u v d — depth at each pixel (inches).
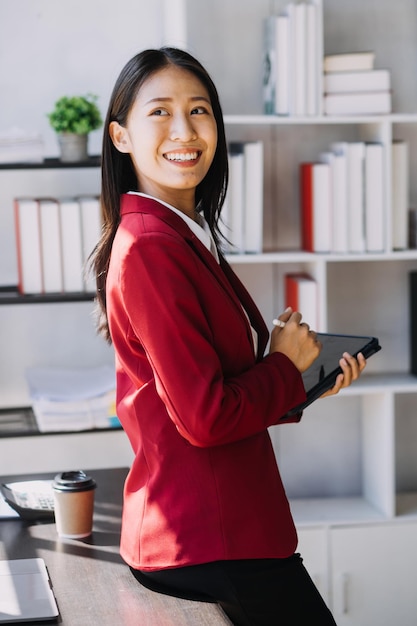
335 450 161.6
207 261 75.0
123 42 152.8
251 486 74.1
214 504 72.6
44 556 80.3
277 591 74.2
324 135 156.4
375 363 160.9
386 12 154.5
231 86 152.0
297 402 75.5
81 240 144.4
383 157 145.7
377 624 150.3
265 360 76.2
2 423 147.3
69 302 149.6
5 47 150.3
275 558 74.5
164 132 76.6
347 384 81.2
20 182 153.2
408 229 155.5
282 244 157.2
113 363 157.9
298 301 146.3
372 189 146.3
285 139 155.6
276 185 156.1
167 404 70.9
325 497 161.8
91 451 156.9
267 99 148.0
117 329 75.2
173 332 69.9
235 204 144.6
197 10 149.5
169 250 71.1
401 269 160.4
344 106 144.6
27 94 151.3
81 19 151.5
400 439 162.9
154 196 80.1
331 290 158.9
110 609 69.9
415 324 157.2
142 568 74.2
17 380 156.0
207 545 72.1
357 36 154.3
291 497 161.5
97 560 79.4
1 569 76.2
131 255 71.2
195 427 69.8
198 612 69.4
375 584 149.9
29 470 155.6
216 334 74.2
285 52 143.3
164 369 70.2
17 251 146.1
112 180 81.4
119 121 79.6
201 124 77.6
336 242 146.7
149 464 75.0
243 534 72.9
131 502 76.8
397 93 156.1
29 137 138.8
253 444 75.8
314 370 83.0
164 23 153.6
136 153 78.3
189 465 73.1
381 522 149.4
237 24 151.0
